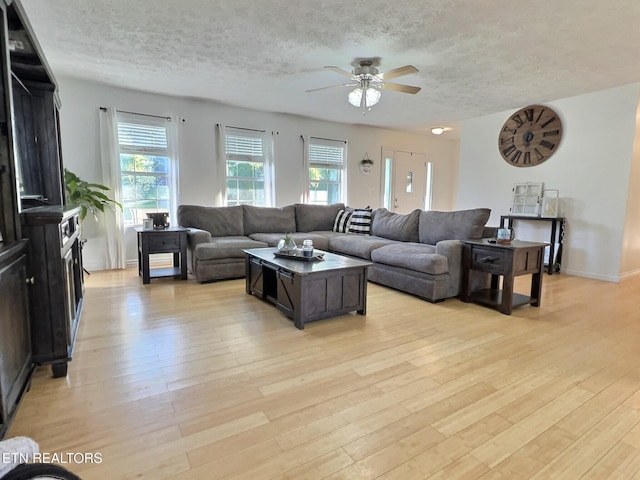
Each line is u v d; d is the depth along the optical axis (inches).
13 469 33.1
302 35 120.0
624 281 177.2
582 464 54.0
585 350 95.3
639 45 124.9
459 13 104.6
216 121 211.9
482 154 231.0
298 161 245.4
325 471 52.1
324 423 63.2
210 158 212.1
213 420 63.6
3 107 62.9
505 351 94.2
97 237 185.3
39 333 74.4
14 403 59.6
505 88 174.6
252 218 209.9
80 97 175.0
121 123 185.8
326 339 100.6
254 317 117.4
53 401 68.4
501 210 221.8
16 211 65.3
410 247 156.9
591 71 150.9
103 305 127.7
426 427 62.4
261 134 227.5
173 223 200.8
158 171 198.4
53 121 108.8
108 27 115.6
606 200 178.4
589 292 156.0
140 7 103.1
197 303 131.3
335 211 235.9
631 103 168.1
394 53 134.1
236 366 83.9
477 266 134.7
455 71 152.0
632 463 54.3
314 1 99.3
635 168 173.8
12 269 61.6
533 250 129.4
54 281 75.2
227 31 117.8
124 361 85.3
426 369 83.8
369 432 60.9
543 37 119.5
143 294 142.4
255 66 149.1
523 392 74.2
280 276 119.0
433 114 229.1
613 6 99.5
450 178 337.1
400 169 301.4
